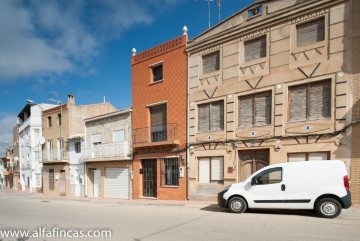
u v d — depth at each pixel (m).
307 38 11.45
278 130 11.85
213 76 14.45
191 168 14.93
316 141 10.83
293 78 11.58
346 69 10.31
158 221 9.02
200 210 11.23
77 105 26.67
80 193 23.83
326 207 8.45
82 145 23.55
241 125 13.27
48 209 14.27
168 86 16.61
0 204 18.59
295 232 6.83
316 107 11.06
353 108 10.10
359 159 9.87
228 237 6.60
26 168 38.66
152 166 17.52
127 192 19.05
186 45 15.82
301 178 8.91
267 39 12.48
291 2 11.80
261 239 6.33
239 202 9.77
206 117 14.79
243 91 13.16
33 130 36.94
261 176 9.57
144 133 17.70
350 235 6.46
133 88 18.88
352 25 10.28
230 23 13.95
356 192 9.88
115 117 20.45
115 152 19.62
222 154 13.69
